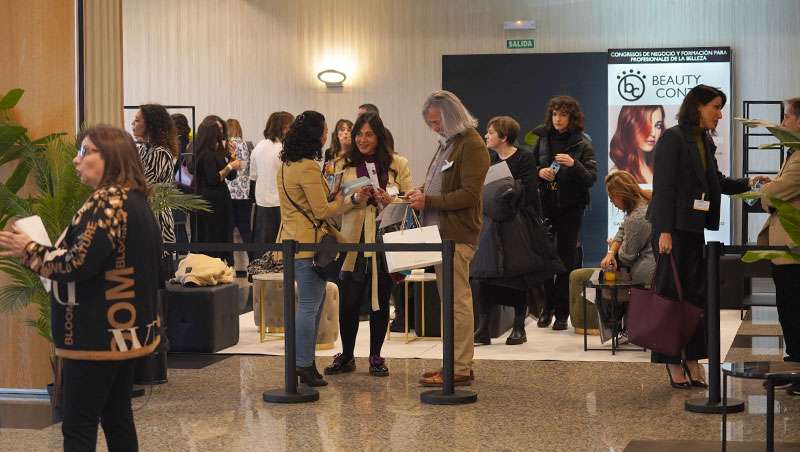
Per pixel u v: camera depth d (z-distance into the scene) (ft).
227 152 36.73
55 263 11.47
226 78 50.93
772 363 14.65
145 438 16.29
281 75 50.78
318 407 18.48
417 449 15.34
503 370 22.34
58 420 19.36
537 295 28.48
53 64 21.06
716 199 19.11
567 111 28.71
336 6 50.44
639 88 48.11
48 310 19.58
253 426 17.04
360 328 30.04
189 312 25.29
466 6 49.55
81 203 19.03
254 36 50.80
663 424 16.87
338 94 50.57
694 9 48.11
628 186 25.53
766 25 47.67
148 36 51.21
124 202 11.76
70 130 21.03
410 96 50.14
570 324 31.12
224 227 36.70
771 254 14.73
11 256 18.78
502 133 26.35
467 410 18.12
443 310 18.72
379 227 20.72
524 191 26.03
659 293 18.81
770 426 13.70
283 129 37.99
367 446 15.56
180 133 36.14
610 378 21.26
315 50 50.55
